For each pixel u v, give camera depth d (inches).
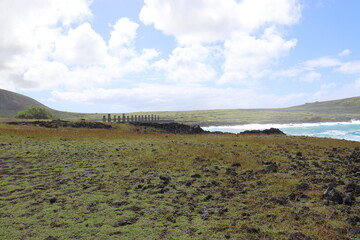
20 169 474.3
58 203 295.9
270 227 229.5
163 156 608.4
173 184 383.6
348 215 252.7
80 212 268.8
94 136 1061.1
